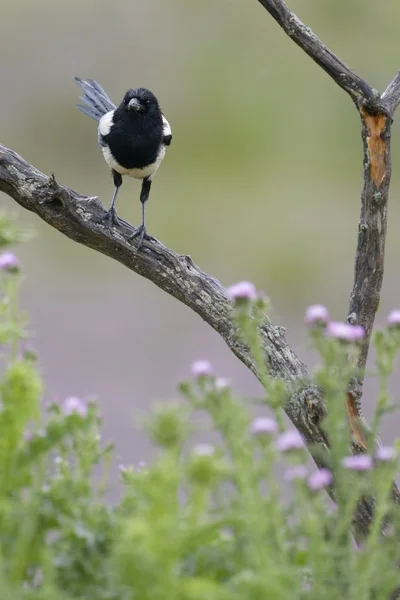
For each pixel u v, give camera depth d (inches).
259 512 153.7
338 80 280.7
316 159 1173.7
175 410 143.3
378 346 179.5
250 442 161.5
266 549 152.2
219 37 1261.1
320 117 1204.5
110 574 143.3
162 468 141.9
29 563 155.3
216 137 1181.1
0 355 178.1
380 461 168.9
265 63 1243.8
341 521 160.2
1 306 182.4
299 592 152.8
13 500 162.4
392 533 174.2
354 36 1206.3
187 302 291.6
